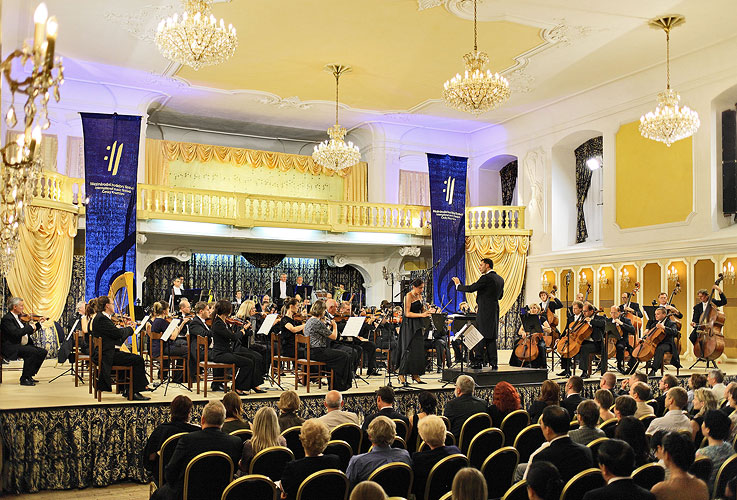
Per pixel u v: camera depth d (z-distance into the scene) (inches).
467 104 505.7
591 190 802.2
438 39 601.6
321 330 402.6
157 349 446.3
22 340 428.5
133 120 658.2
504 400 281.9
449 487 201.0
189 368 401.4
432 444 203.6
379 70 683.4
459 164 819.4
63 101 716.7
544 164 818.8
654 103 679.1
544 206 815.7
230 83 725.3
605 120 737.0
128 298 521.7
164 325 439.2
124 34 595.5
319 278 904.9
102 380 345.7
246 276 868.0
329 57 647.8
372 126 885.8
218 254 848.3
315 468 189.3
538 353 485.1
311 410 384.5
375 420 202.7
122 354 351.9
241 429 248.7
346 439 257.3
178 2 531.5
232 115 839.7
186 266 840.3
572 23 559.8
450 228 808.9
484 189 934.4
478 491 132.7
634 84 693.3
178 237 770.8
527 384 435.8
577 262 755.4
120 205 648.4
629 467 149.1
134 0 527.8
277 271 883.4
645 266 676.1
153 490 241.8
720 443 198.8
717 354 486.9
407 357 418.9
